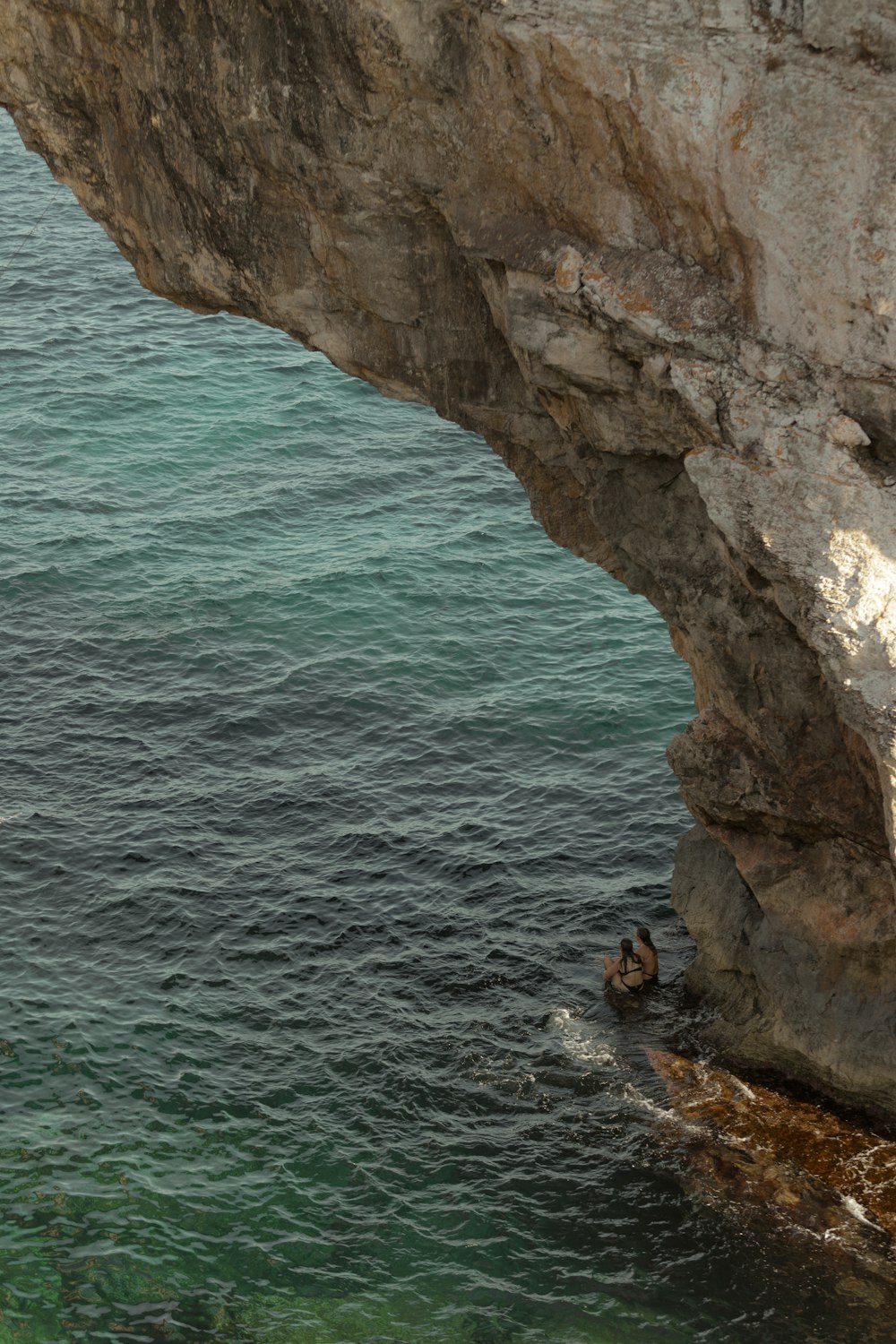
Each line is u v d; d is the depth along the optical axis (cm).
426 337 2214
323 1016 2747
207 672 3775
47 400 5059
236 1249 2256
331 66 1969
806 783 2156
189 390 5200
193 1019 2716
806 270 1688
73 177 2295
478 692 3725
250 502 4569
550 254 1912
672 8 1684
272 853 3170
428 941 2952
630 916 3039
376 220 2100
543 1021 2750
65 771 3394
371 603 4066
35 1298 2153
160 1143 2441
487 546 4375
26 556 4216
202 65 2067
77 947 2877
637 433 2016
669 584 2158
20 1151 2400
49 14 2120
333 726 3594
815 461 1752
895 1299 2159
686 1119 2497
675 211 1783
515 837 3250
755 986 2638
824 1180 2344
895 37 1548
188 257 2289
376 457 4872
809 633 1819
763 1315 2152
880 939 2278
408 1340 2119
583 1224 2316
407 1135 2489
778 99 1631
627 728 3594
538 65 1792
